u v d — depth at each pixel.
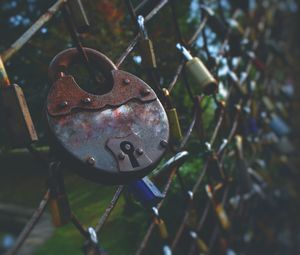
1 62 1.07
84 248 1.29
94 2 3.32
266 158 4.00
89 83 1.52
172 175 1.78
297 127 4.62
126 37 3.31
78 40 1.28
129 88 1.23
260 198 3.51
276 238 4.06
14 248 1.07
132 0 1.95
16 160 3.05
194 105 2.08
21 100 1.04
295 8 5.09
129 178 1.17
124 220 2.86
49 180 1.15
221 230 2.74
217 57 2.52
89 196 2.06
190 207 2.12
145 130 1.21
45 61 2.14
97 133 1.15
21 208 2.82
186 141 1.97
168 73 2.72
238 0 3.62
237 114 2.83
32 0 3.50
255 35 3.85
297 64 4.86
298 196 4.33
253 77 4.40
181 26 3.75
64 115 1.12
